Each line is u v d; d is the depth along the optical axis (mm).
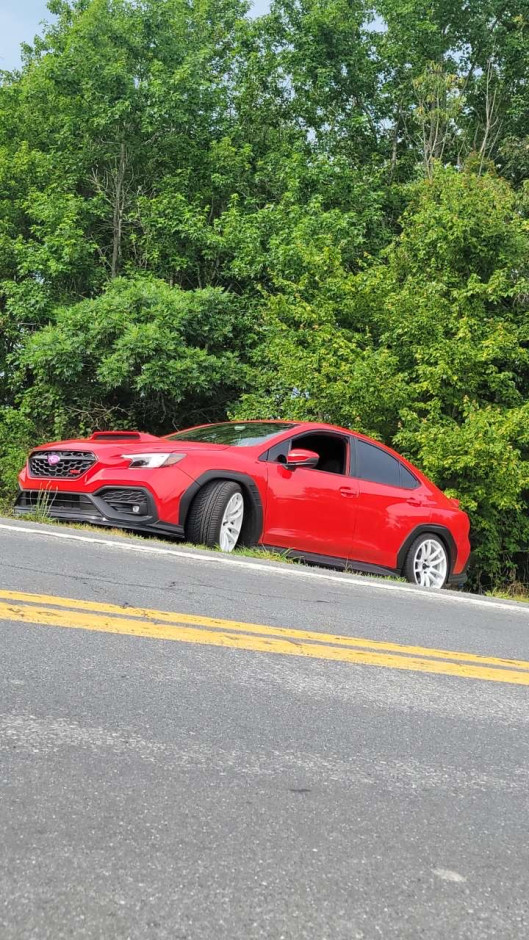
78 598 4480
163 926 1671
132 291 17797
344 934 1729
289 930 1715
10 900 1696
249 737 2852
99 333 17609
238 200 21906
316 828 2221
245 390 18531
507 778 2830
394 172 25109
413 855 2143
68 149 22516
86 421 19141
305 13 25656
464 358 15227
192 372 16969
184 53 22969
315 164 21672
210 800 2305
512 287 16781
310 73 24922
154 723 2848
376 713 3348
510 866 2156
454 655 4617
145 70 22344
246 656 3891
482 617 6301
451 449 14266
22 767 2350
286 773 2584
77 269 20578
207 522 7371
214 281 21547
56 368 18031
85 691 3068
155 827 2098
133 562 5832
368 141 25719
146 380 16766
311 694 3461
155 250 20594
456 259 16859
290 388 17188
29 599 4305
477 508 15430
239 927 1702
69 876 1814
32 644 3568
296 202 20703
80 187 23344
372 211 21031
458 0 25266
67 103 22719
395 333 16094
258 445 8008
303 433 8312
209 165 22562
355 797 2477
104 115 21031
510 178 24875
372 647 4488
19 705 2834
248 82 24859
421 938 1754
